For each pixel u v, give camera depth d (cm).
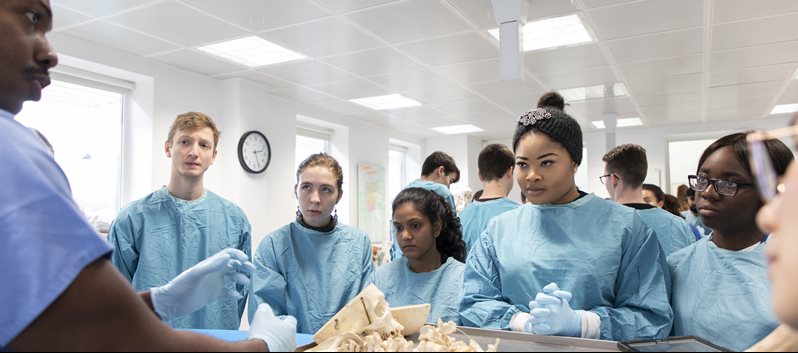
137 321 53
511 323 102
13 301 49
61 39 290
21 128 58
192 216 178
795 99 471
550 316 92
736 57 343
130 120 351
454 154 696
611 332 103
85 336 50
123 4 250
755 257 102
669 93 448
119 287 53
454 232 151
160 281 169
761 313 96
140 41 305
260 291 149
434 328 88
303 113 484
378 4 253
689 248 117
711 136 616
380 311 88
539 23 283
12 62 60
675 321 110
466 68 370
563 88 430
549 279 114
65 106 320
